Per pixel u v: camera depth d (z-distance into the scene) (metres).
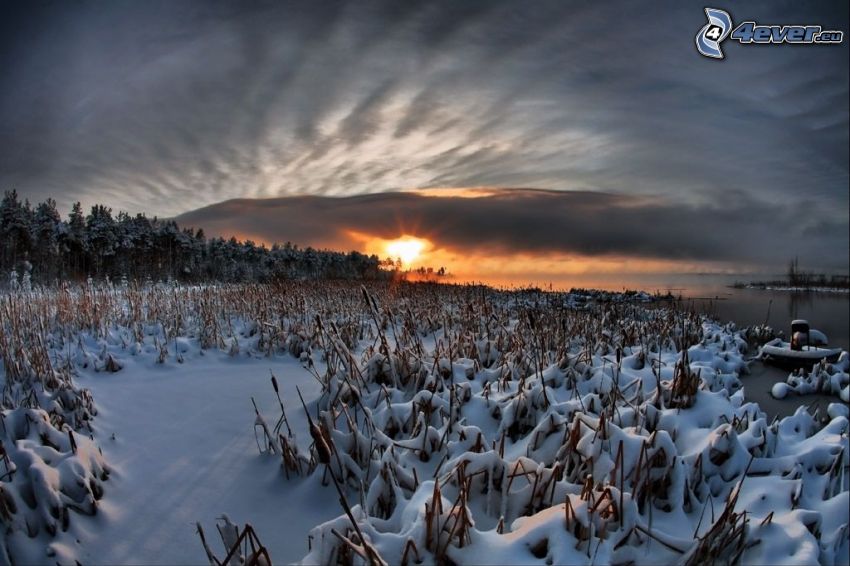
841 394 7.72
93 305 9.34
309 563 2.45
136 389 6.10
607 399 4.76
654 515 3.22
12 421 3.96
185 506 3.56
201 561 2.98
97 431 4.65
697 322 12.12
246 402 5.66
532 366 6.39
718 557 2.77
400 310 10.70
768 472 3.77
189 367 7.19
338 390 4.90
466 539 2.57
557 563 2.42
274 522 3.41
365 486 3.72
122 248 38.72
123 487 3.78
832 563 2.90
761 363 10.72
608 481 3.09
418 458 3.84
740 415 4.47
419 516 2.62
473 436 3.69
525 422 4.51
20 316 7.84
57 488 3.25
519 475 3.29
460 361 6.71
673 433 4.12
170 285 13.89
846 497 3.32
